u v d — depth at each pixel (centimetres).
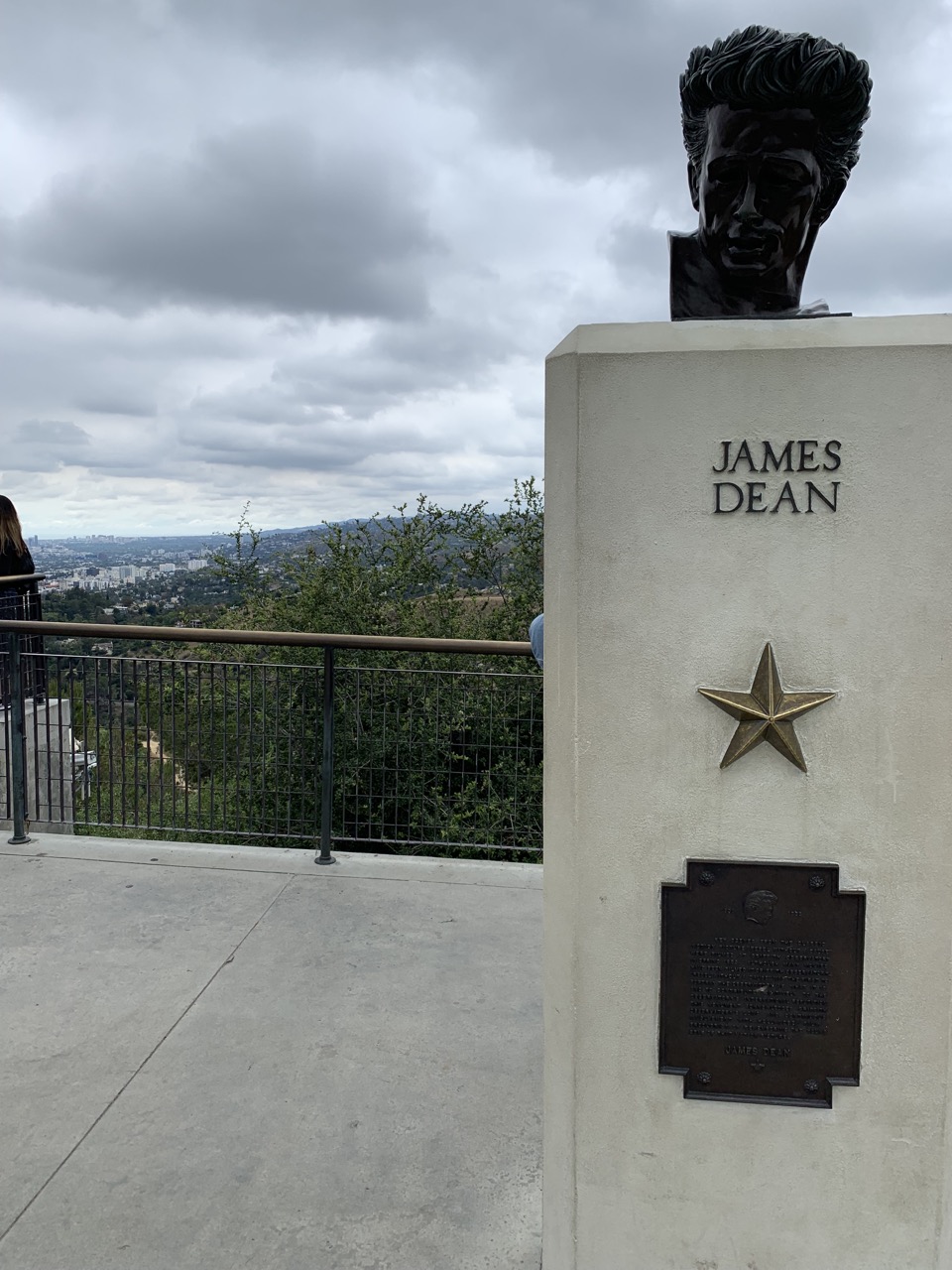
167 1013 286
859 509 160
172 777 439
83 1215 206
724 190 171
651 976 174
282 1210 209
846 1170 175
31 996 294
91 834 469
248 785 439
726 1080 175
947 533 159
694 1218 178
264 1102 245
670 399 161
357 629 849
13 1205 209
